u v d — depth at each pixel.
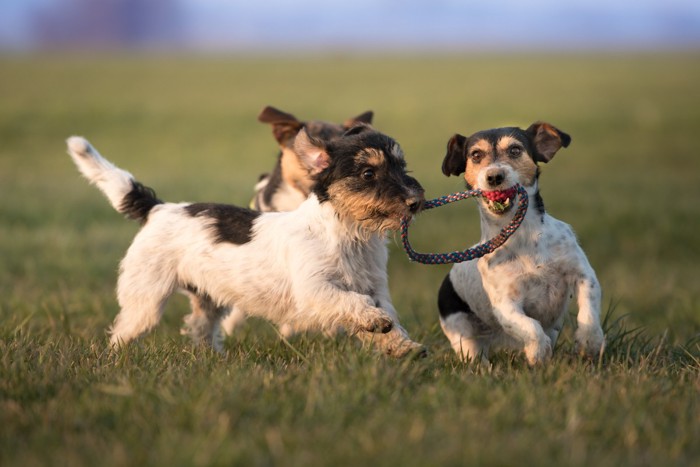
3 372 7.09
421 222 19.11
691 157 36.00
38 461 5.25
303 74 80.50
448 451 5.25
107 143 41.38
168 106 52.69
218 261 9.20
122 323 9.49
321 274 8.58
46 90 61.03
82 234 17.62
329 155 8.77
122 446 5.45
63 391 6.57
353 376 6.80
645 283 13.98
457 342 9.33
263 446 5.46
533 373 7.41
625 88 64.88
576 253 8.62
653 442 5.63
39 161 36.00
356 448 5.41
